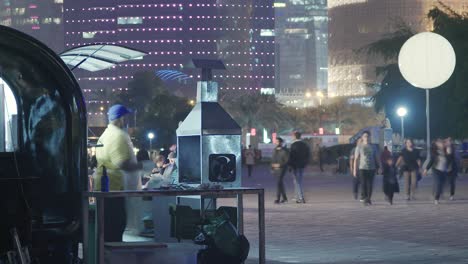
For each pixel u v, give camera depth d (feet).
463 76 190.60
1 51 28.45
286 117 561.84
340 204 94.12
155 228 40.06
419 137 214.48
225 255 32.71
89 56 42.14
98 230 30.25
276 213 82.23
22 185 27.99
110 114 42.91
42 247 28.89
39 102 29.14
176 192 31.07
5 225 27.63
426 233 60.49
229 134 40.83
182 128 42.09
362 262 45.16
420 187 127.03
